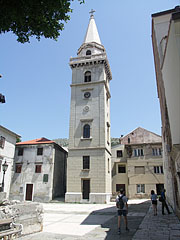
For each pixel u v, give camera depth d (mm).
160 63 15766
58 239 8922
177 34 7574
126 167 38531
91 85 35219
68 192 29797
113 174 38625
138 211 18922
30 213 10016
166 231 10086
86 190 29969
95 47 39719
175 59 8102
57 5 6840
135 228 11148
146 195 34844
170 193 20016
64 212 19531
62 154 37938
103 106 33281
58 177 34750
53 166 32656
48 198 30531
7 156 26172
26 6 6453
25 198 31625
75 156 31375
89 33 41562
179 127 9203
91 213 18766
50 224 13148
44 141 35281
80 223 13531
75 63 37094
